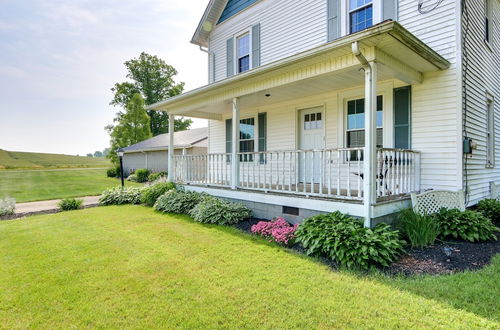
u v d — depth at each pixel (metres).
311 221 4.34
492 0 6.99
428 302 2.54
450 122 5.04
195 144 16.64
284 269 3.37
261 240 4.58
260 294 2.76
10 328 2.28
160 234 5.02
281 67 4.98
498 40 7.71
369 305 2.52
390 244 3.46
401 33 3.57
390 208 4.37
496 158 7.48
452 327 2.17
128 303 2.63
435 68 5.03
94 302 2.66
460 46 4.91
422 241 4.00
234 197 6.60
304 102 7.38
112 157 22.84
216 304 2.59
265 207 5.86
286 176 7.89
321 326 2.22
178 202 7.09
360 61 3.90
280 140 8.05
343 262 3.39
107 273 3.32
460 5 4.91
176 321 2.33
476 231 4.26
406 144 5.57
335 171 6.83
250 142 9.05
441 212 4.67
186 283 3.03
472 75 5.57
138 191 9.33
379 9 5.85
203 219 5.94
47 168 37.72
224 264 3.55
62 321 2.37
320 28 6.95
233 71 9.47
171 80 32.44
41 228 5.67
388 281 2.98
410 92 5.51
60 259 3.80
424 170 5.35
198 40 10.52
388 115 5.80
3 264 3.66
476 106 5.79
